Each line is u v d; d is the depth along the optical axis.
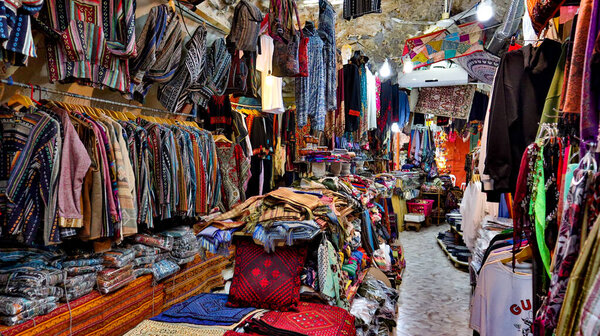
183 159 3.03
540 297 1.61
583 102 1.07
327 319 1.99
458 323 3.73
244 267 2.23
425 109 7.64
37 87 2.33
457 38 4.34
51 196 2.04
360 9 3.96
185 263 3.18
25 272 2.06
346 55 5.43
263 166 4.64
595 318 0.78
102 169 2.31
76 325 2.18
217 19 3.65
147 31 2.55
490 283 2.14
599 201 0.98
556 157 1.54
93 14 2.26
